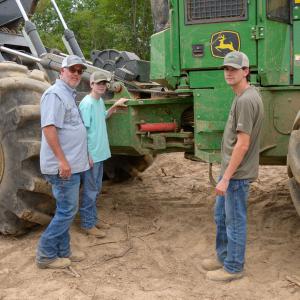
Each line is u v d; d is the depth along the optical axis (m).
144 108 4.79
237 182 3.45
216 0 4.20
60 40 15.29
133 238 4.55
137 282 3.68
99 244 4.42
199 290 3.54
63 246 3.98
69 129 3.71
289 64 4.25
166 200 5.81
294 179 3.82
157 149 4.78
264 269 3.84
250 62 4.18
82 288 3.59
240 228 3.53
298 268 3.85
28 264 4.02
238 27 4.18
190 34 4.30
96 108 4.46
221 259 3.81
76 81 3.75
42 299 3.44
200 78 4.34
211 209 5.40
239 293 3.48
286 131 4.25
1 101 4.47
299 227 4.74
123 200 5.81
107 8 15.09
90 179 4.48
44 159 3.74
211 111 4.28
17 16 5.98
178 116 4.85
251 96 3.31
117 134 4.81
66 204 3.79
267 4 4.11
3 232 4.59
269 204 5.49
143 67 5.37
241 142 3.30
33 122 4.40
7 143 4.45
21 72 4.69
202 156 4.35
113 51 5.60
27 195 4.47
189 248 4.32
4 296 3.50
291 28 4.25
